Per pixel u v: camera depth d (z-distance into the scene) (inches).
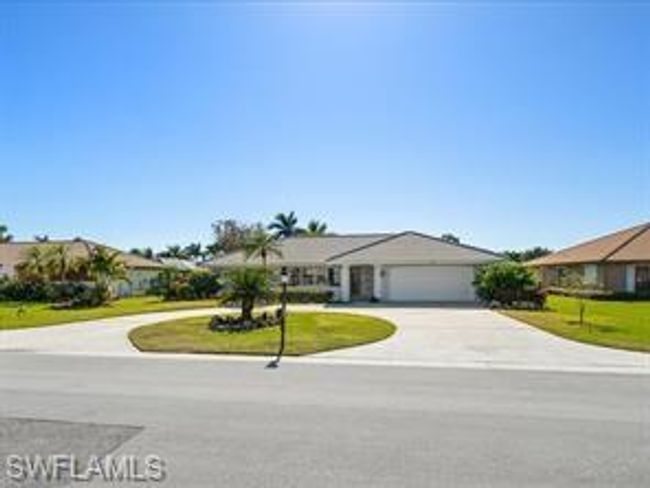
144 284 2418.8
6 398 438.0
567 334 849.5
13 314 1280.8
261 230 2348.7
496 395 452.1
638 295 1694.1
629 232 1888.5
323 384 497.0
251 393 457.1
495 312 1262.3
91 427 350.9
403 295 1651.1
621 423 365.4
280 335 836.6
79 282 1743.4
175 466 279.9
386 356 672.4
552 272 2279.8
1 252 2100.1
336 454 298.8
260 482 259.0
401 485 256.5
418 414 386.3
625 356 666.2
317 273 1760.6
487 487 255.1
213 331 908.6
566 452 304.7
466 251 1612.9
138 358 668.7
